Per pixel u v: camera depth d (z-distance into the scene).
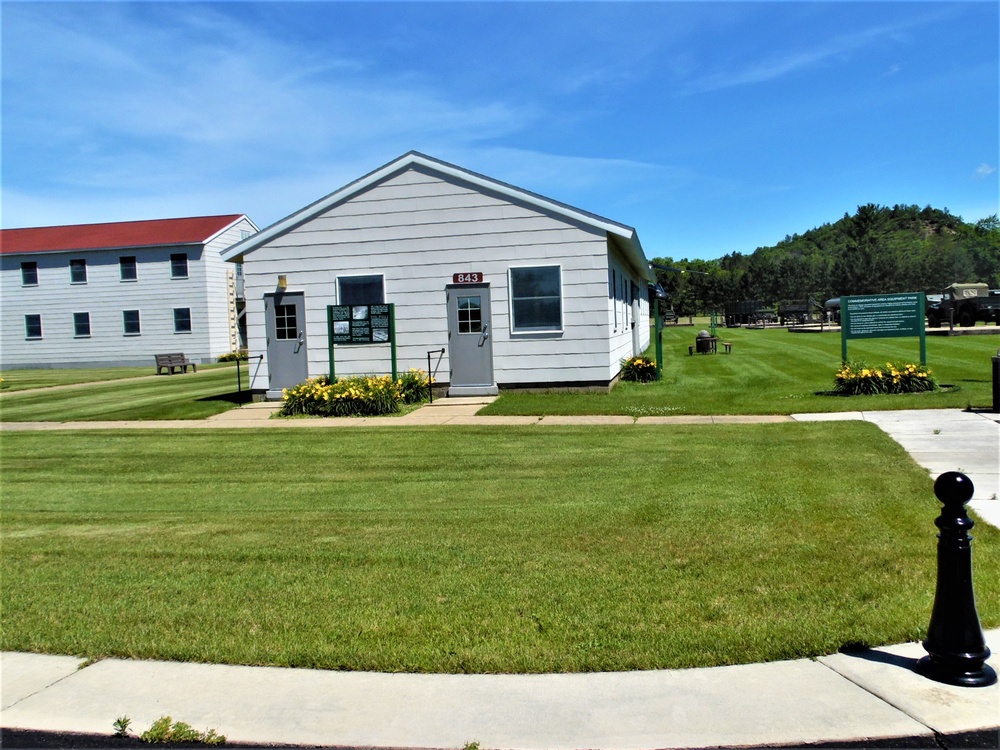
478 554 5.62
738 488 7.29
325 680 3.84
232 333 38.78
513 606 4.61
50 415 15.57
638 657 3.91
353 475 8.73
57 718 3.59
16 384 24.81
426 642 4.16
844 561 5.16
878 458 8.40
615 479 7.95
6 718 3.60
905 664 3.80
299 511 7.20
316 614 4.61
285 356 16.22
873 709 3.42
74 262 37.66
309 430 12.02
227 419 13.89
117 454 10.67
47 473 9.57
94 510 7.58
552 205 15.19
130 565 5.70
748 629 4.17
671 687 3.65
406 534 6.24
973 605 3.65
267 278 16.19
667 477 7.91
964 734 3.24
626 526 6.18
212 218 40.44
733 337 38.38
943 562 3.70
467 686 3.73
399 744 3.29
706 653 3.93
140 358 37.34
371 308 15.57
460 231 15.52
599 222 15.03
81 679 3.95
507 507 6.98
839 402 12.90
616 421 11.80
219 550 5.99
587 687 3.68
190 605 4.84
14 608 4.88
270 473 9.03
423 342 15.75
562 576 5.09
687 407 12.96
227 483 8.60
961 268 79.81
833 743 3.20
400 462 9.31
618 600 4.64
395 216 15.73
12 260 38.19
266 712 3.57
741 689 3.61
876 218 122.69
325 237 15.97
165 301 37.00
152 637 4.37
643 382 17.14
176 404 16.42
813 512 6.35
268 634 4.34
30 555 6.02
